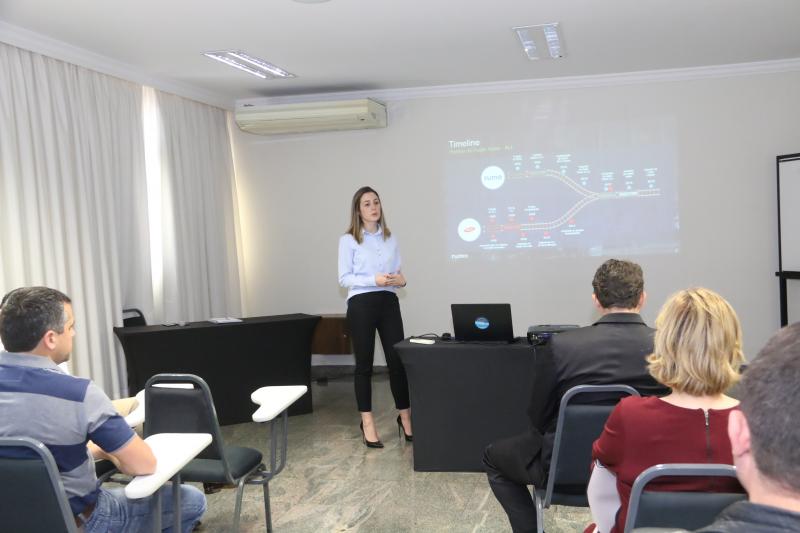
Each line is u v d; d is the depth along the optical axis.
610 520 1.74
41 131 4.20
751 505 0.66
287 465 3.86
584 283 5.97
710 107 5.67
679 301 1.58
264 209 6.54
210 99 5.97
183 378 2.42
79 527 1.87
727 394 1.56
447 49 4.77
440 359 3.52
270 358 4.81
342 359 6.46
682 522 1.36
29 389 1.76
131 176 5.04
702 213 5.74
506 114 6.02
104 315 4.65
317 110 5.77
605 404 2.05
